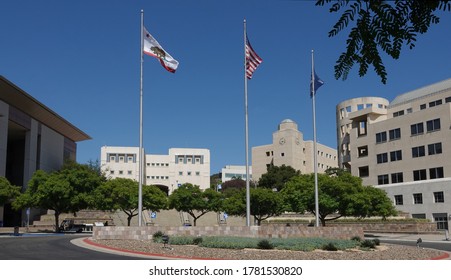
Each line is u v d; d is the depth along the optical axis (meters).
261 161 134.62
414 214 63.22
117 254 20.44
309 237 30.97
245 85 31.36
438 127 63.28
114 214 79.00
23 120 73.06
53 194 52.72
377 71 3.62
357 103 89.00
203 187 136.88
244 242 23.69
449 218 58.44
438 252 25.19
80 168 79.62
